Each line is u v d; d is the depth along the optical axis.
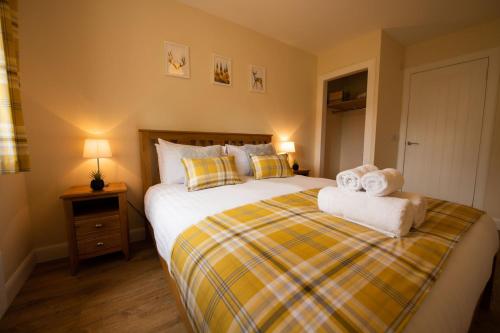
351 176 1.11
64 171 1.86
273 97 3.13
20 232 1.55
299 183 1.98
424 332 0.50
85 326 1.17
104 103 1.98
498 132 2.60
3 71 1.17
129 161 2.13
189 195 1.56
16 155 1.24
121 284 1.51
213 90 2.57
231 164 1.98
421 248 0.76
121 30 2.01
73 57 1.83
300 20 2.60
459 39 2.82
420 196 1.06
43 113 1.75
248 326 0.50
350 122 4.41
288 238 0.82
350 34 2.92
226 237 0.85
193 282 0.73
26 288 1.46
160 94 2.23
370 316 0.48
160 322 1.20
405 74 3.28
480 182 2.74
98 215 1.70
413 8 2.36
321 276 0.59
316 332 0.45
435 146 3.08
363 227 0.94
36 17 1.68
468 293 0.69
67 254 1.88
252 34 2.83
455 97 2.88
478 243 0.91
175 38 2.28
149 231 2.12
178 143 2.30
